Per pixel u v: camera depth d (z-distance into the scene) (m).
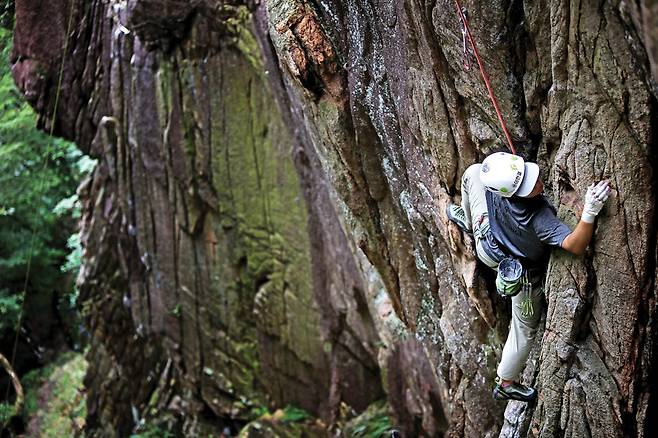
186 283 10.73
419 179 6.00
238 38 8.70
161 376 11.76
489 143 5.19
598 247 4.57
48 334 16.06
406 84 5.64
